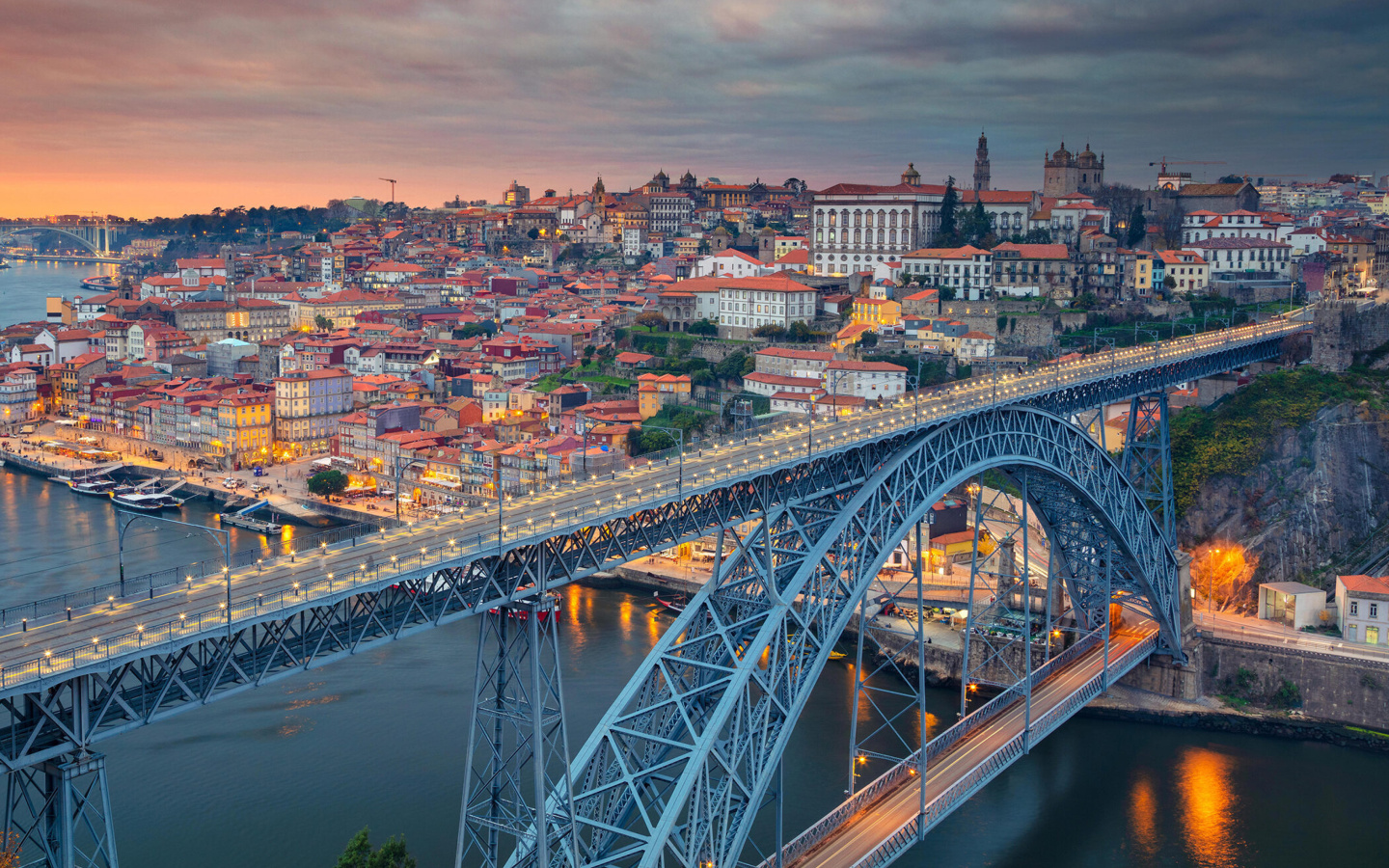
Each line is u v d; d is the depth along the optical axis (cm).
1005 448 12331
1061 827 11750
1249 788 12769
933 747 11706
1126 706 14788
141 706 6050
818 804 11500
